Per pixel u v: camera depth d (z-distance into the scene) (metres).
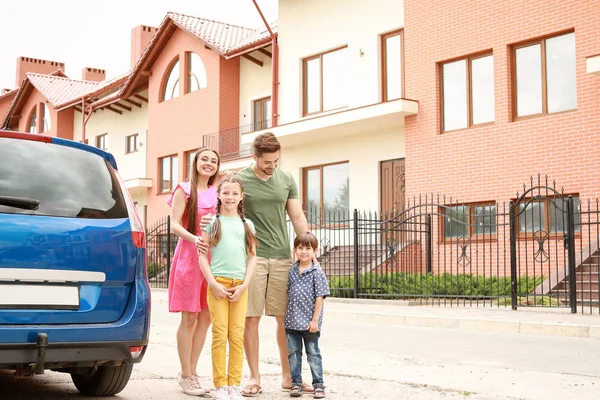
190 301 4.96
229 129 23.50
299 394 4.98
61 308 4.12
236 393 4.66
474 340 8.45
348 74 18.50
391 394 5.13
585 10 13.45
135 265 4.46
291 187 5.32
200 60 24.80
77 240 4.22
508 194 14.49
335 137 18.84
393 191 17.44
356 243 13.95
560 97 14.02
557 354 7.23
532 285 12.42
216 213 4.86
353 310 11.59
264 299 5.09
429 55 16.14
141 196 28.69
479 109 15.40
